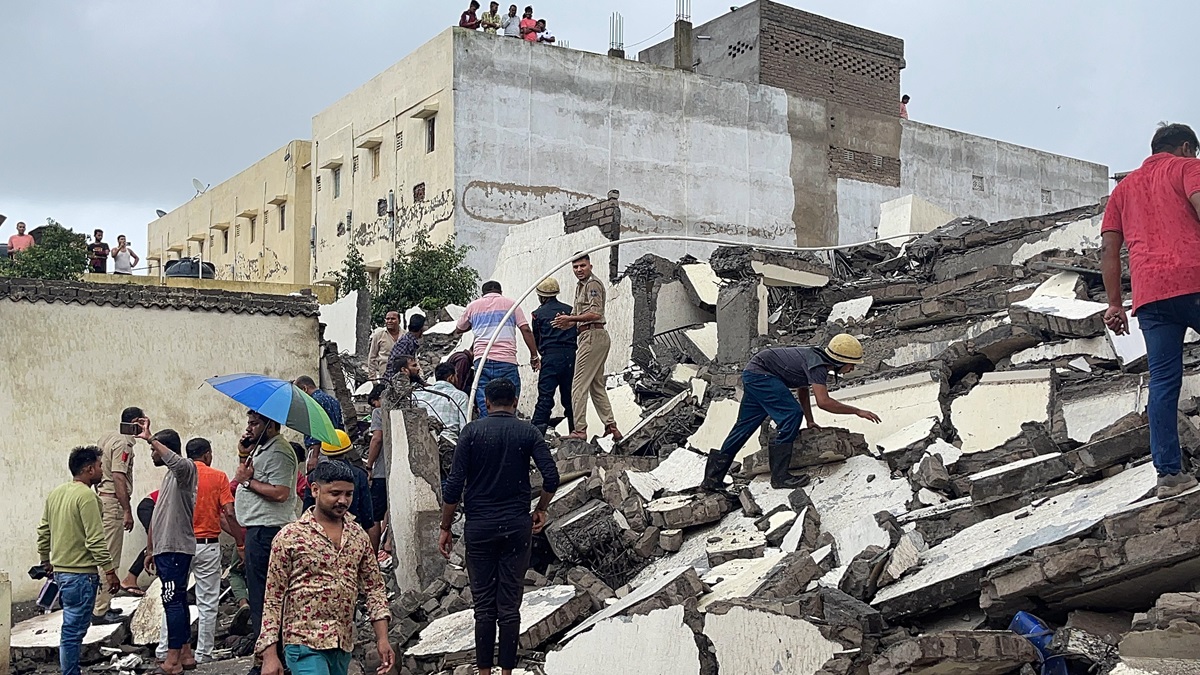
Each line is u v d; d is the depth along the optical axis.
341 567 6.71
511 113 26.89
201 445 10.16
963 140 34.75
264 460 9.05
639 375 14.62
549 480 7.73
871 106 33.19
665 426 12.59
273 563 6.64
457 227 25.98
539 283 12.33
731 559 8.88
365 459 13.31
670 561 9.48
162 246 46.88
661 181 28.91
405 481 10.83
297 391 9.05
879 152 32.84
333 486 6.77
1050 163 36.81
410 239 27.61
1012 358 10.51
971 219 16.22
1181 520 6.32
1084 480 7.82
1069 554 6.43
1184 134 7.08
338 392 14.77
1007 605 6.74
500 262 18.45
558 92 27.56
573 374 12.07
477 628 7.67
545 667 8.02
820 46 32.47
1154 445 6.79
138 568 12.21
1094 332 10.01
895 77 33.81
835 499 9.37
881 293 14.41
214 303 14.24
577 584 8.92
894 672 6.25
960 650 6.16
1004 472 8.15
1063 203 37.06
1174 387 6.75
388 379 12.12
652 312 15.32
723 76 32.34
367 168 29.92
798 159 31.31
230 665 9.66
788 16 31.92
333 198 31.84
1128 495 7.07
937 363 10.70
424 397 11.89
